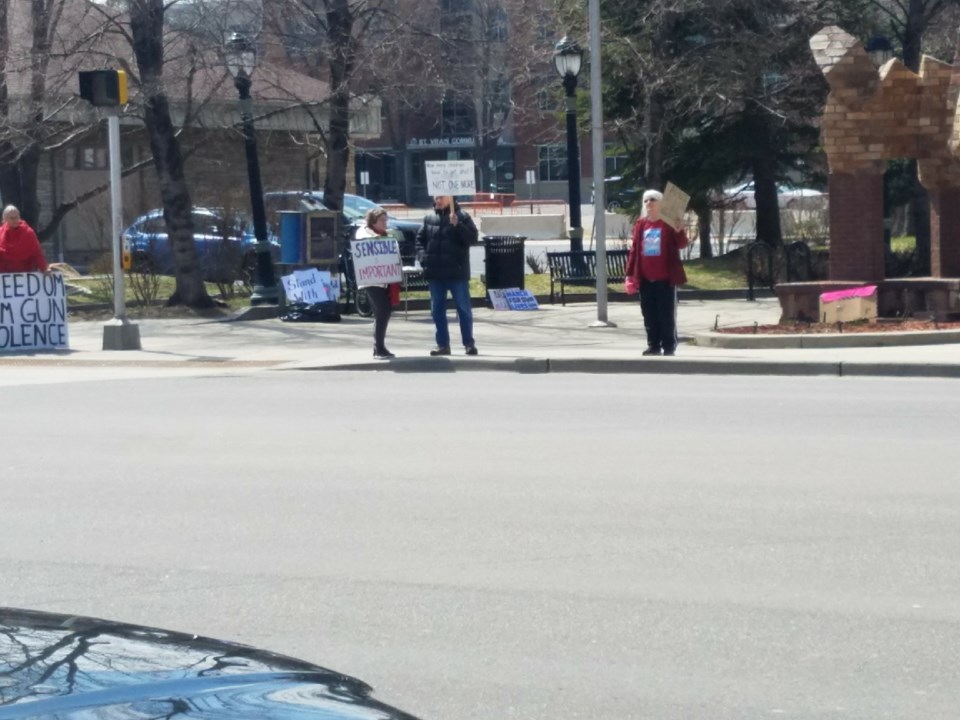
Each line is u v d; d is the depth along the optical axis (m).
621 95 33.22
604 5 30.95
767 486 9.64
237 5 25.06
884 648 6.17
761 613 6.72
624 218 40.62
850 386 15.11
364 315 24.22
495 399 14.37
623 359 16.84
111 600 7.15
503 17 52.03
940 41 35.50
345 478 10.23
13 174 27.17
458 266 17.38
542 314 23.92
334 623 6.70
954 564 7.54
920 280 20.34
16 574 7.69
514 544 8.16
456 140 75.19
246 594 7.24
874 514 8.73
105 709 2.74
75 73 25.64
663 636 6.41
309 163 36.34
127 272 25.88
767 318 22.12
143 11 23.39
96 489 10.02
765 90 31.02
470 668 6.02
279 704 2.98
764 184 33.31
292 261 23.48
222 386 15.84
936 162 20.64
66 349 19.78
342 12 24.92
